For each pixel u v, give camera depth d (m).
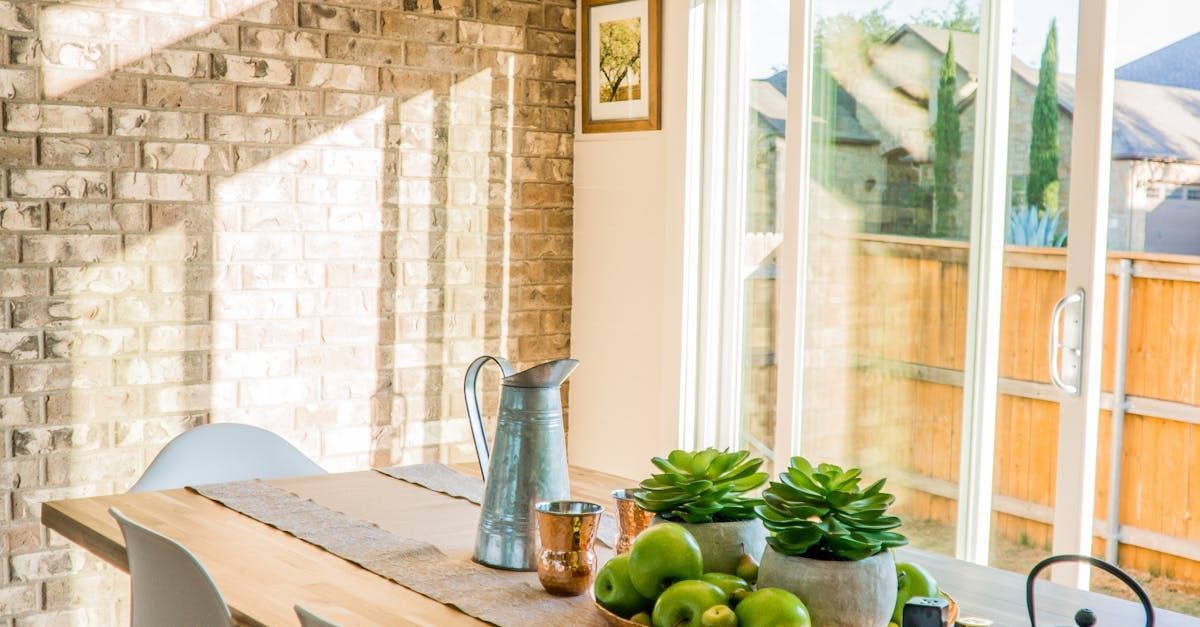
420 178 4.02
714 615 1.39
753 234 3.94
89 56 3.35
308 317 3.81
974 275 3.20
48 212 3.32
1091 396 2.91
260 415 3.73
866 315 3.51
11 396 3.29
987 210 3.16
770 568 1.48
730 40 3.97
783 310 3.74
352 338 3.90
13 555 3.33
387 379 3.99
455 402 4.16
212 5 3.55
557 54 4.32
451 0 4.04
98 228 3.40
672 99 4.00
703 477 1.65
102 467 3.45
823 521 1.46
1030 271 3.06
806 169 3.68
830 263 3.62
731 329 4.02
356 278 3.90
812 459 3.70
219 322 3.63
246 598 1.68
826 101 3.62
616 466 4.29
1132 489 2.95
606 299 4.30
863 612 1.44
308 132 3.76
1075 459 2.93
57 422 3.37
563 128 4.37
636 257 4.18
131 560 1.86
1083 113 2.88
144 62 3.45
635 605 1.53
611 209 4.27
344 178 3.85
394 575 1.81
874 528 1.46
